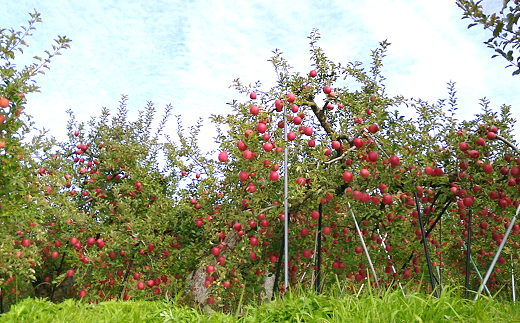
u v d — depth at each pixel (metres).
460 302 3.47
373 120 4.98
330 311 3.53
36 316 3.75
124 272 6.29
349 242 5.58
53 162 7.26
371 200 4.89
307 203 5.15
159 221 6.39
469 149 4.79
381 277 5.57
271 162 4.72
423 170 4.95
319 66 6.27
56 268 7.33
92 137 8.82
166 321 3.71
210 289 5.24
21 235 5.29
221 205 5.91
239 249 4.96
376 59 6.91
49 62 4.68
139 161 7.89
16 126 4.60
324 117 6.17
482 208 5.18
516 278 6.77
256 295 5.79
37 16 4.43
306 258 5.79
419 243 5.47
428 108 5.54
